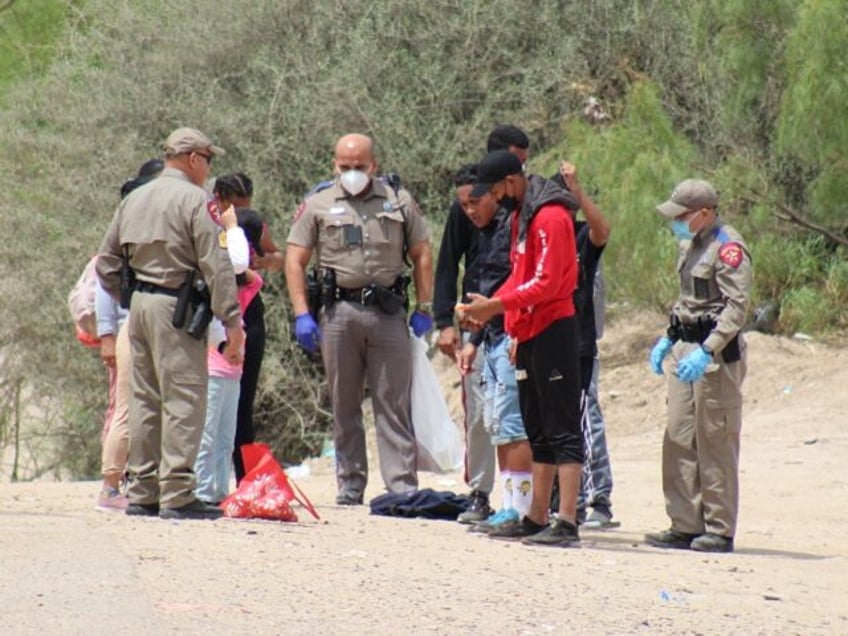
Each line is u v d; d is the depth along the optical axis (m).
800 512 44.38
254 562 28.31
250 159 75.38
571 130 71.25
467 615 24.83
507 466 34.66
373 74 76.81
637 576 30.11
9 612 22.64
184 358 34.19
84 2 87.62
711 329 33.97
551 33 78.31
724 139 72.00
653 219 67.31
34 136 79.19
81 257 76.12
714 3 70.00
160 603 23.83
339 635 22.64
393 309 40.59
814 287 71.88
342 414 41.16
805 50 65.38
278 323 75.06
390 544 32.22
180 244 34.09
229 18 79.06
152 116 78.44
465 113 78.31
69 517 34.19
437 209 76.44
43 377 78.81
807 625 26.50
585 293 36.59
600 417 39.34
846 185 66.50
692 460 35.12
